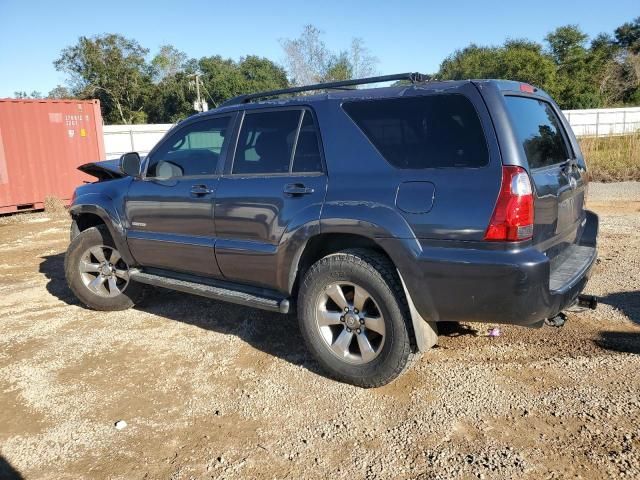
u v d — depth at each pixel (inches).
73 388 151.6
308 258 151.6
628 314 179.6
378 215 130.7
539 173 129.3
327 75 1243.2
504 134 120.8
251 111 165.0
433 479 106.7
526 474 106.3
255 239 156.6
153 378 155.7
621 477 103.9
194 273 179.9
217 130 173.3
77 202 211.0
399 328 131.9
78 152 533.6
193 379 154.0
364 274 134.3
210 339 181.9
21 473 115.6
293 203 146.8
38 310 220.7
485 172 120.3
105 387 151.4
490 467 109.0
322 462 114.4
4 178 485.1
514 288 116.9
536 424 122.4
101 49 1852.9
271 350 170.6
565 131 168.6
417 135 131.8
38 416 137.7
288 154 153.0
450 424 124.4
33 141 502.6
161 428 130.2
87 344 181.9
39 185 508.4
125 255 199.3
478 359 154.6
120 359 169.2
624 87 1940.2
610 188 491.2
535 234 121.6
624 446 112.7
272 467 113.7
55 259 319.6
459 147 125.2
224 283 173.2
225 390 146.9
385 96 138.6
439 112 129.6
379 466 111.9
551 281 130.3
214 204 165.0
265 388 146.4
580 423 121.6
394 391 140.3
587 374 142.3
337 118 145.0
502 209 116.8
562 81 1772.9
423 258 124.7
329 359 145.5
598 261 244.1
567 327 172.4
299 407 136.0
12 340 187.8
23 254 336.5
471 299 122.0
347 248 145.1
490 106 123.1
